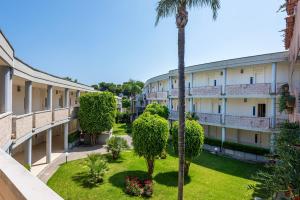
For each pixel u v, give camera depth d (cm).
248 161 2141
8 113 1009
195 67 2880
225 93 2495
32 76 1533
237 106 2556
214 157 2275
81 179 1566
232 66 2433
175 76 3444
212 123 2623
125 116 5216
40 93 2522
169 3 1212
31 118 1418
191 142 1659
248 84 2281
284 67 2139
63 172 1689
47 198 117
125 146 2177
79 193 1361
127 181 1460
